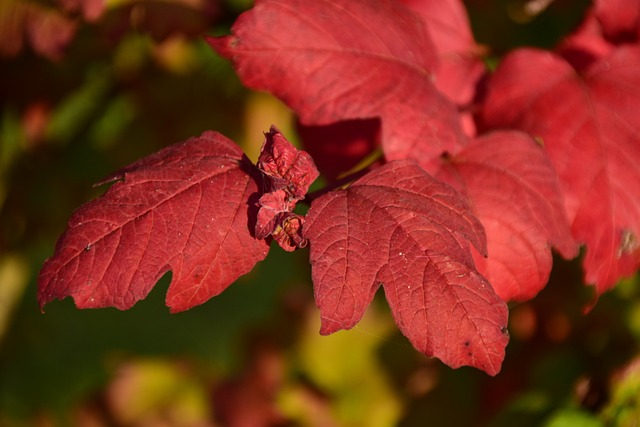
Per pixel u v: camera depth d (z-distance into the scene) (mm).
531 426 678
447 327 498
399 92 541
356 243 502
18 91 720
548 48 674
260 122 717
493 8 672
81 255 500
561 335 703
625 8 584
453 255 502
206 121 726
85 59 700
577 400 673
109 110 741
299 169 508
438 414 746
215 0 646
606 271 548
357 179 521
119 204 505
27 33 656
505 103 560
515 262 537
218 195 510
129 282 499
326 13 544
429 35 564
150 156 521
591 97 557
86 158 755
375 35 547
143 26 639
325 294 496
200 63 717
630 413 663
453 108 551
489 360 497
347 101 539
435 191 514
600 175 549
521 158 543
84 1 622
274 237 504
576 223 547
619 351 687
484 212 538
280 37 540
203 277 504
